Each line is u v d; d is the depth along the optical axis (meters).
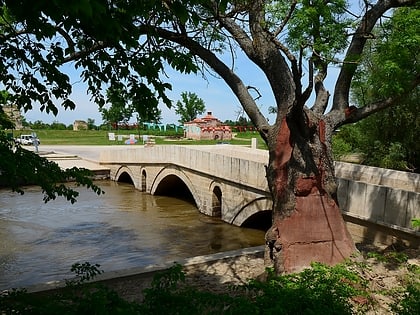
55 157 40.62
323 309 4.62
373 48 10.32
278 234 8.54
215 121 63.53
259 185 19.44
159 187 31.00
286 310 4.44
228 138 61.44
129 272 9.37
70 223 22.50
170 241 19.34
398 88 8.30
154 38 6.01
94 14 3.41
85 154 43.72
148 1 4.35
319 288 5.30
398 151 20.52
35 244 18.58
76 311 3.62
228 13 8.77
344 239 8.67
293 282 5.89
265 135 9.05
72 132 72.75
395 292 6.47
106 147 49.59
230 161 21.58
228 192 22.38
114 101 6.32
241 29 9.18
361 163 23.11
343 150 22.73
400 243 12.24
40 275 14.48
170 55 5.63
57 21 3.48
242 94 9.30
